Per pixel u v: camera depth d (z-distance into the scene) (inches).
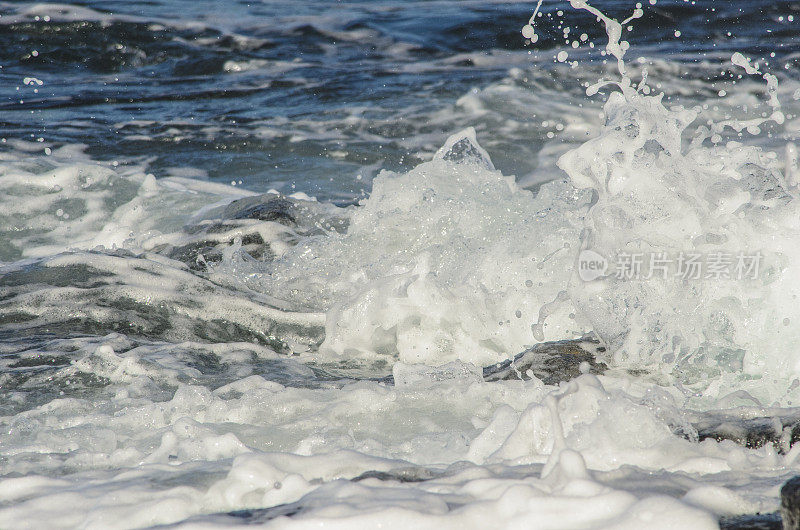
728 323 601.3
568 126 1434.5
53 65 1892.2
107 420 486.9
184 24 2126.0
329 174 1230.3
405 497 316.5
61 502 340.8
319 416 487.2
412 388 527.2
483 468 352.8
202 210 1047.6
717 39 1979.6
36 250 948.6
